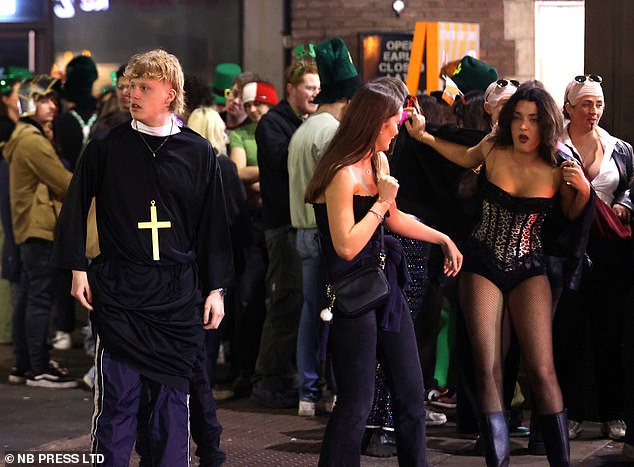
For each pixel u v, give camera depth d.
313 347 7.91
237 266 7.96
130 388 5.20
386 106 5.19
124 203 5.21
